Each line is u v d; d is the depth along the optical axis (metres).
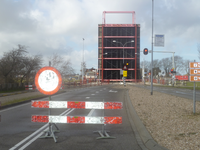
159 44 20.64
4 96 19.58
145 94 19.19
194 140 5.06
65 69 32.47
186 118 7.63
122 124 7.81
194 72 8.53
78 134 6.36
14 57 27.89
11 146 5.20
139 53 64.50
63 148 5.06
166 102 12.59
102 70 64.31
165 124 6.87
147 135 5.68
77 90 30.08
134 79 64.69
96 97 18.59
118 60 64.62
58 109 11.55
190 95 20.55
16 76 29.78
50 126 6.22
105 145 5.31
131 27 64.00
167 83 52.81
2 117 9.17
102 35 63.94
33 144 5.36
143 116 8.35
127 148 5.08
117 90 29.39
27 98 16.58
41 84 5.88
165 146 4.78
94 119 6.04
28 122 8.09
